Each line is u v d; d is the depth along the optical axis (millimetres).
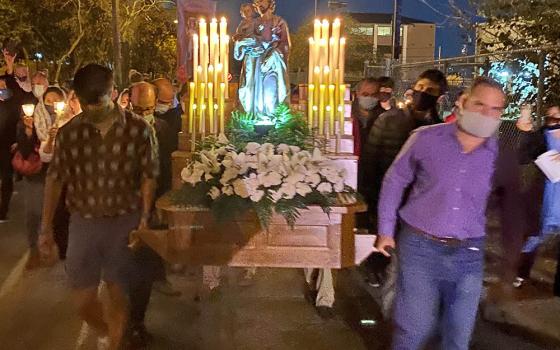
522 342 5305
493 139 3820
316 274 6156
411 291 3871
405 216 3900
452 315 3898
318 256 4867
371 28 61688
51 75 29266
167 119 7125
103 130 4395
